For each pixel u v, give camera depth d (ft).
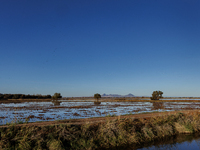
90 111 96.17
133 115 66.13
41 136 36.32
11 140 34.42
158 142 44.70
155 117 57.57
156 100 242.58
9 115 79.82
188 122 56.80
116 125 45.29
